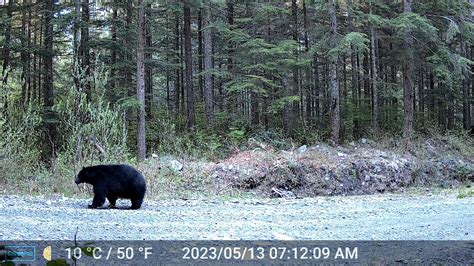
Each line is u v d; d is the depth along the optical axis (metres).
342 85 31.12
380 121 25.72
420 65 24.47
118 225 8.18
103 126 14.24
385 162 19.83
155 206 10.98
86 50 20.06
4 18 20.23
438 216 10.61
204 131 20.84
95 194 10.09
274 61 21.06
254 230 8.37
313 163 18.38
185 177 16.03
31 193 12.48
